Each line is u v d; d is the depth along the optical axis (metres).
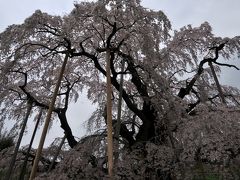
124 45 10.80
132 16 9.70
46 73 12.05
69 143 10.95
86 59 12.84
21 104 12.56
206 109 9.16
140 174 9.05
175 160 8.78
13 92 12.12
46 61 11.63
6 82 10.70
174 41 12.52
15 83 11.77
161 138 10.15
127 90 13.27
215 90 12.82
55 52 10.02
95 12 8.99
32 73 11.78
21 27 9.23
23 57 10.59
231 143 8.22
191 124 8.69
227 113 8.88
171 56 12.63
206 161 8.39
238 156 8.21
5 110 12.09
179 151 8.84
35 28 9.56
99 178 9.00
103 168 9.49
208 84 13.05
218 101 12.88
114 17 9.45
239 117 8.63
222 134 8.38
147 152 9.35
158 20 10.02
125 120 11.95
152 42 10.21
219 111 9.01
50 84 12.84
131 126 12.26
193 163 8.41
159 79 10.48
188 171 8.48
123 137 10.45
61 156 11.11
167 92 10.32
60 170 9.23
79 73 13.48
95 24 10.61
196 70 12.46
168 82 11.34
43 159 11.16
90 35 10.74
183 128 8.94
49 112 7.78
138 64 10.85
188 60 12.66
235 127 8.43
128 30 9.87
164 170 8.93
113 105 13.07
